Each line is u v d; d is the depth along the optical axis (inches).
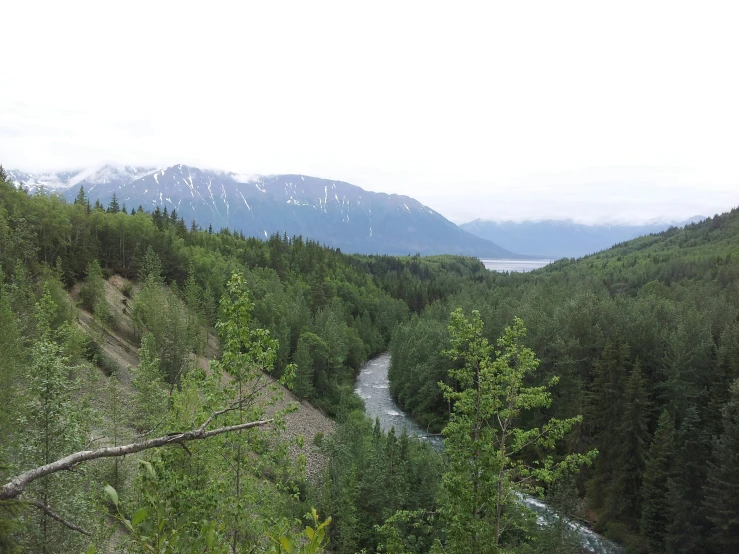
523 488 753.0
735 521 1268.5
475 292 5152.6
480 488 576.1
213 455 485.4
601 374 1849.2
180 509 385.1
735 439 1337.4
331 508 1286.9
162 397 1083.3
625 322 2333.9
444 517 616.4
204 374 506.3
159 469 380.8
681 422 1753.2
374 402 2906.0
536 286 4997.5
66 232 3056.1
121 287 3176.7
